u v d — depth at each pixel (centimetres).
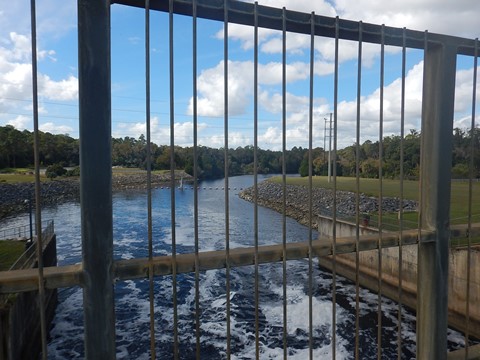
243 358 1123
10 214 3906
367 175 5231
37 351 1165
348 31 295
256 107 265
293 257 286
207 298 1602
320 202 3859
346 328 1323
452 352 375
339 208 3262
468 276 360
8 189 4919
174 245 250
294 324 1353
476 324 1262
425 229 341
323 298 1616
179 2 248
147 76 237
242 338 1251
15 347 915
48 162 7031
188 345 1211
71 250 2291
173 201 246
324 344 1207
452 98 339
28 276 220
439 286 340
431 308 341
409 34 318
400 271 328
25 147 6612
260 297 1617
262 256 275
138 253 2291
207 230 3081
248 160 9331
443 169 338
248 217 3884
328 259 2042
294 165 9125
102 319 231
